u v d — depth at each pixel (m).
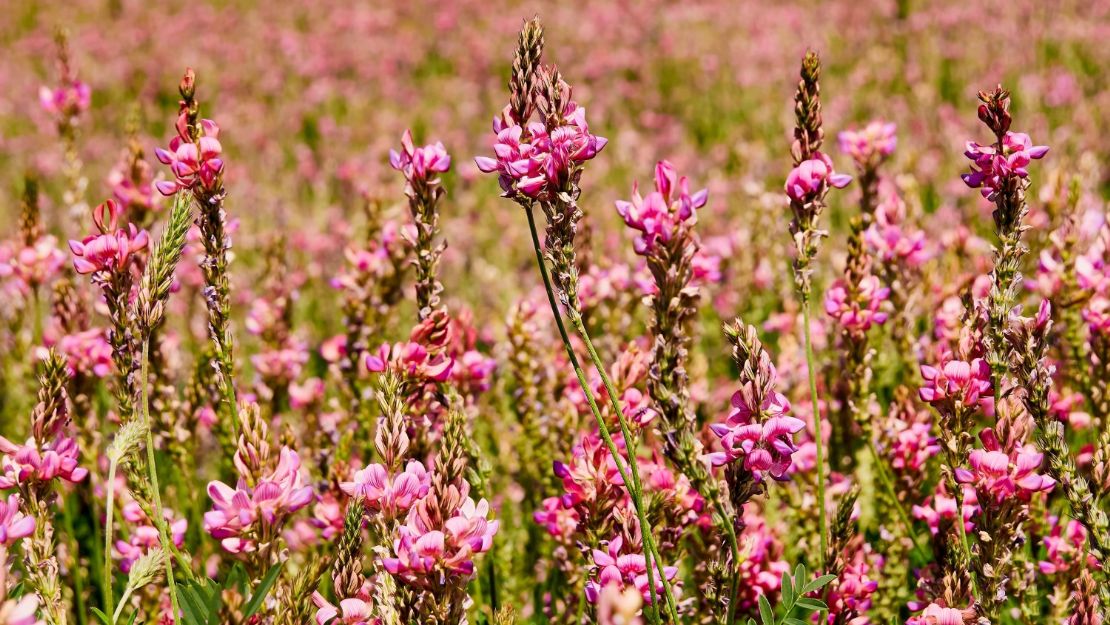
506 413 4.81
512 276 7.11
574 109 2.38
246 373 5.91
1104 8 13.41
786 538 3.76
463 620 2.15
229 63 16.23
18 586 2.19
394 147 11.52
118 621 2.89
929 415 3.82
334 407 4.66
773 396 2.29
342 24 18.39
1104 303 3.38
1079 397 3.90
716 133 11.94
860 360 3.57
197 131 2.74
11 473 2.49
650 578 2.33
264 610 2.23
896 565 3.39
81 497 3.82
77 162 4.97
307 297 6.96
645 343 4.61
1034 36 12.64
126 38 17.73
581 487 2.67
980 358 2.63
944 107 10.43
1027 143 2.46
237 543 2.11
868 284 3.50
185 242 2.51
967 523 2.95
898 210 4.07
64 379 2.54
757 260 5.93
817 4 16.36
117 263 2.54
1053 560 3.26
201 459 4.61
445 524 2.07
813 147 2.76
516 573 3.84
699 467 2.39
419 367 2.73
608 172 10.07
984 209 7.01
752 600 2.97
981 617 2.48
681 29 16.17
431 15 18.86
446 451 2.11
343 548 2.24
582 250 4.41
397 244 4.36
